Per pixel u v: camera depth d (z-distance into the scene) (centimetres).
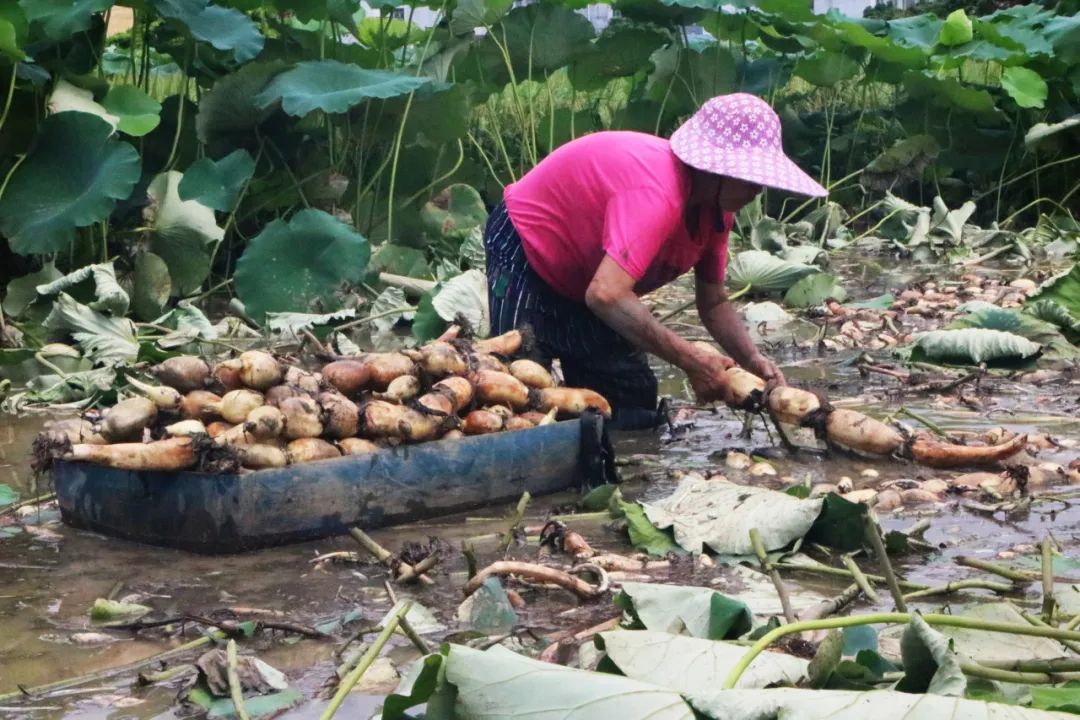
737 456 438
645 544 348
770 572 306
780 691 201
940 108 1104
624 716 200
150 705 253
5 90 663
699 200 421
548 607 305
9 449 460
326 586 320
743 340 466
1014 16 1174
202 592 316
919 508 388
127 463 338
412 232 841
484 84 943
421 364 393
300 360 496
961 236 1016
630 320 411
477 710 204
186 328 648
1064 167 1119
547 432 401
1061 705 215
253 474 343
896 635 279
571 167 437
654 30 995
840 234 1052
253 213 802
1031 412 514
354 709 248
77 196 638
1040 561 336
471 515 384
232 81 727
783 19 991
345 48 855
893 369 597
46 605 309
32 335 608
